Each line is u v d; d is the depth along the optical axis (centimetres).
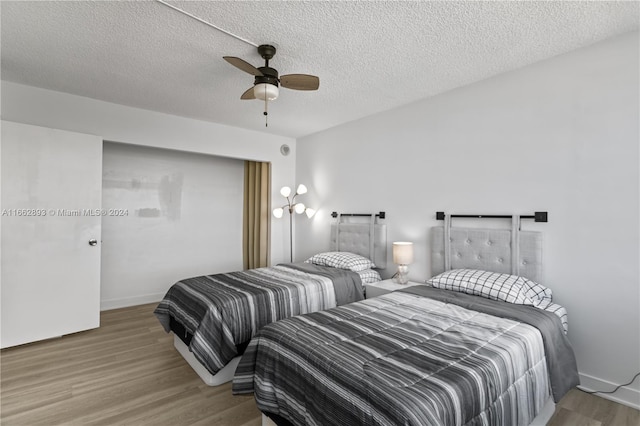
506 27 203
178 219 459
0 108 290
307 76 221
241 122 420
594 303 222
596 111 221
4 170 276
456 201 302
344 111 373
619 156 212
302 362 149
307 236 486
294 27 204
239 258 520
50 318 298
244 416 195
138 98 333
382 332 171
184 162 464
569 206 233
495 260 267
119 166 411
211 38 218
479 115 286
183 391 221
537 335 175
